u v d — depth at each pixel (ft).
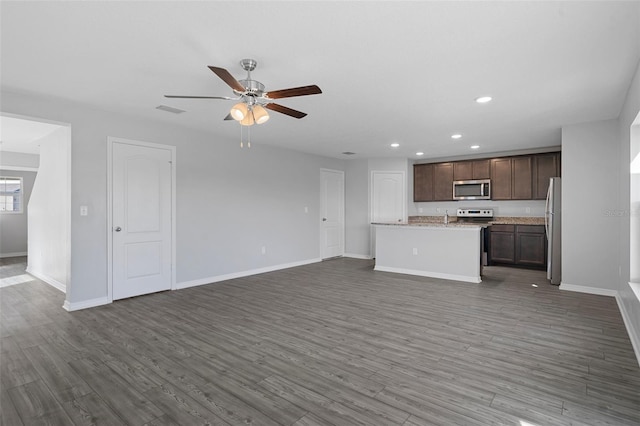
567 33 7.29
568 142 15.08
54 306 13.03
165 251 15.24
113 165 13.56
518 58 8.53
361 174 25.41
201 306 13.05
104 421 6.15
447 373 7.83
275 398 6.85
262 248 19.67
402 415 6.26
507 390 7.09
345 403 6.66
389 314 12.10
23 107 11.39
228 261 17.84
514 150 21.74
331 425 6.00
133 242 14.19
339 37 7.53
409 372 7.89
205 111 13.25
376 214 25.02
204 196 16.70
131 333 10.30
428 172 25.04
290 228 21.49
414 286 16.33
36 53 8.34
